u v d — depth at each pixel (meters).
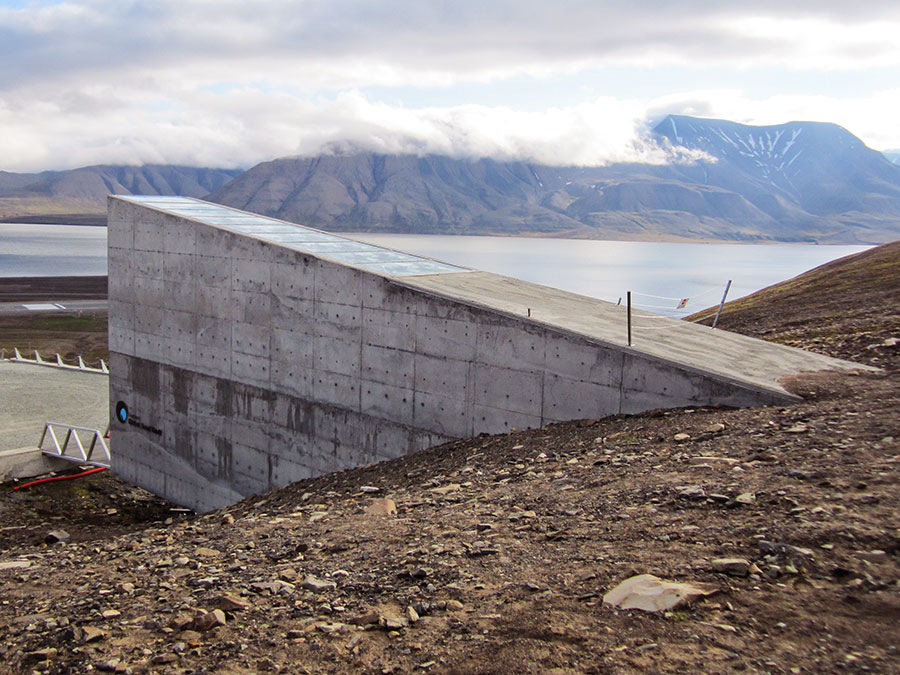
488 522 9.22
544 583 6.91
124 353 26.09
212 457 23.69
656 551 7.29
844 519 7.24
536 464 12.59
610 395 15.30
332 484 16.11
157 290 24.53
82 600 8.02
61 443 28.91
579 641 5.65
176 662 6.12
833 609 5.66
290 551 9.26
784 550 6.70
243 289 21.95
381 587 7.40
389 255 23.73
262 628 6.69
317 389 20.53
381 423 19.20
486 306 16.88
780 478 8.95
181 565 9.20
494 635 5.97
